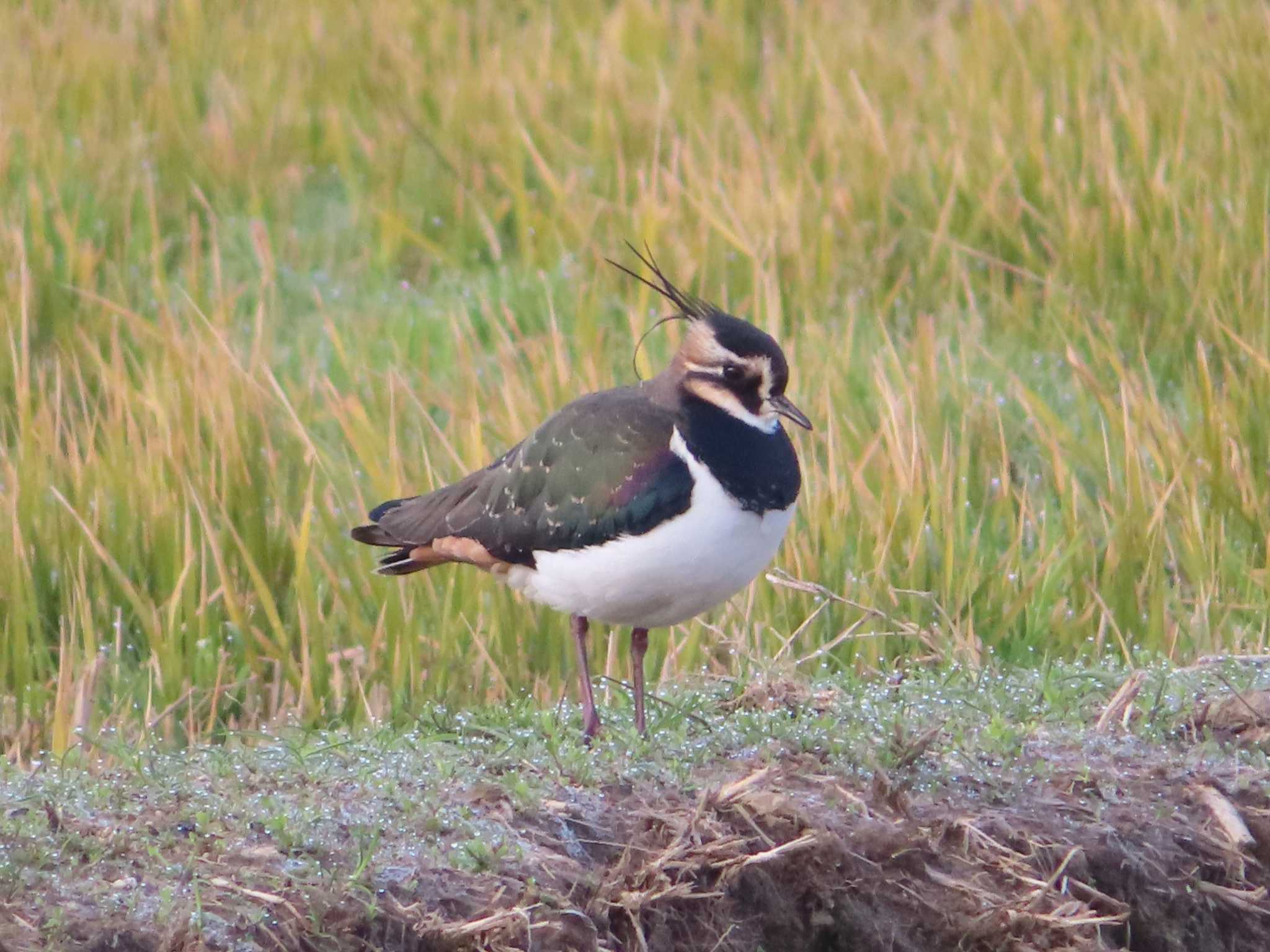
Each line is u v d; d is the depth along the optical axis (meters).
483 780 8.38
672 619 9.20
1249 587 11.80
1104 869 8.41
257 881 7.30
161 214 18.02
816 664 11.04
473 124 19.56
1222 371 14.95
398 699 10.22
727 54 21.11
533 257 17.14
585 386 13.58
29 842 7.35
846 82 20.05
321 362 14.99
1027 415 14.22
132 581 11.80
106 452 12.73
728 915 7.98
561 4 23.09
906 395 13.41
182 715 10.57
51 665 10.96
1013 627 11.40
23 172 17.94
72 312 15.41
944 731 9.34
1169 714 9.66
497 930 7.29
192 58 21.27
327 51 21.48
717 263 16.31
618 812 8.24
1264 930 8.55
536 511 9.05
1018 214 16.80
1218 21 21.12
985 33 20.88
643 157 18.77
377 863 7.57
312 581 11.66
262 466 12.62
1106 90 19.55
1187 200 17.02
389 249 17.55
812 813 8.37
